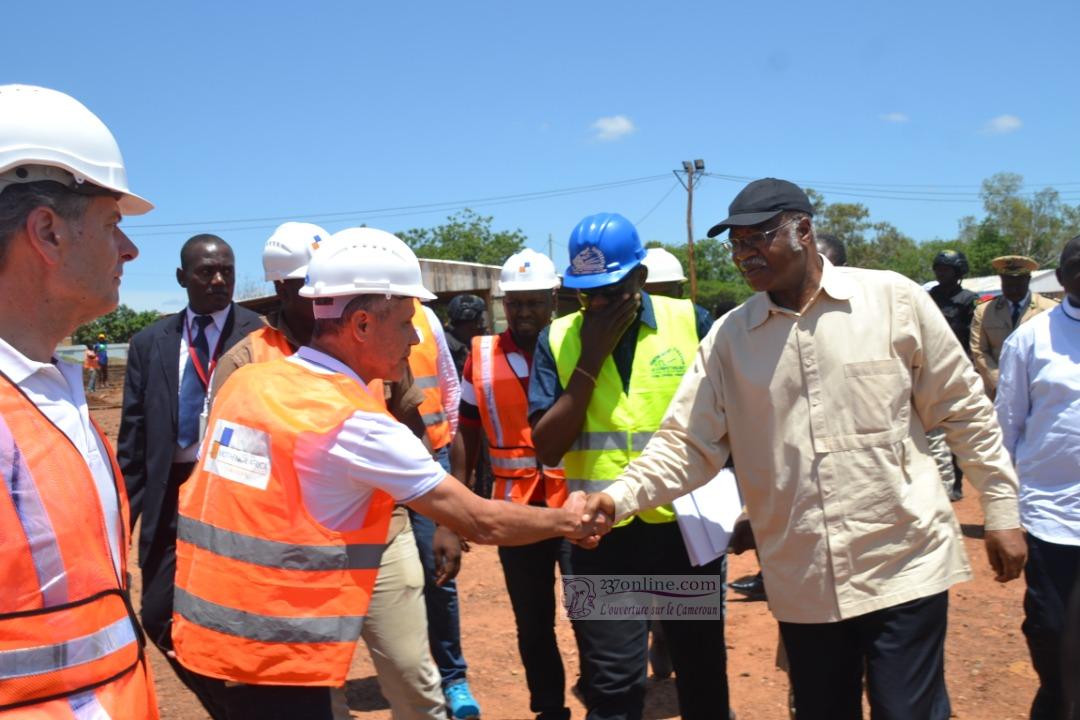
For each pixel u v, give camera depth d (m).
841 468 2.75
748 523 3.38
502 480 4.37
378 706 4.59
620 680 3.19
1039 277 24.42
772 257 2.74
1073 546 3.43
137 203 1.83
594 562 3.29
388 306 2.41
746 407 2.89
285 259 3.34
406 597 3.43
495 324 20.00
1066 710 1.61
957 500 8.83
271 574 2.23
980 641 5.22
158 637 3.74
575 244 3.18
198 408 3.84
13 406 1.56
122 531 1.81
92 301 1.70
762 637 5.44
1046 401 3.54
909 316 2.78
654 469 2.99
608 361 3.36
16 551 1.51
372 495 2.32
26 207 1.60
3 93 1.64
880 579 2.73
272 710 2.29
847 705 2.87
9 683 1.50
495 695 4.76
